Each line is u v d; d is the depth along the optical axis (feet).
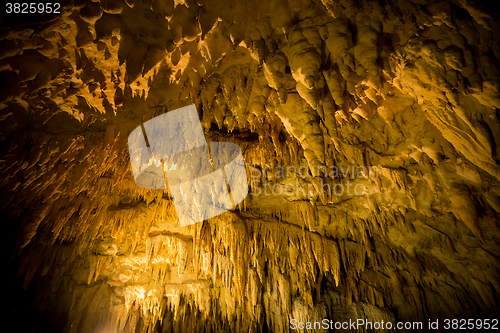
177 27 9.64
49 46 10.57
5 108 13.65
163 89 13.80
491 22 10.03
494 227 18.35
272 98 12.35
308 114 12.00
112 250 29.09
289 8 9.78
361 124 17.02
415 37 10.66
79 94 13.89
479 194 17.19
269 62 10.56
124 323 31.94
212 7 9.21
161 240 27.27
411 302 26.81
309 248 25.63
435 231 23.11
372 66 9.70
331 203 23.54
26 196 20.74
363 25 10.00
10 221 24.72
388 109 15.35
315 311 27.68
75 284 29.94
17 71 11.05
